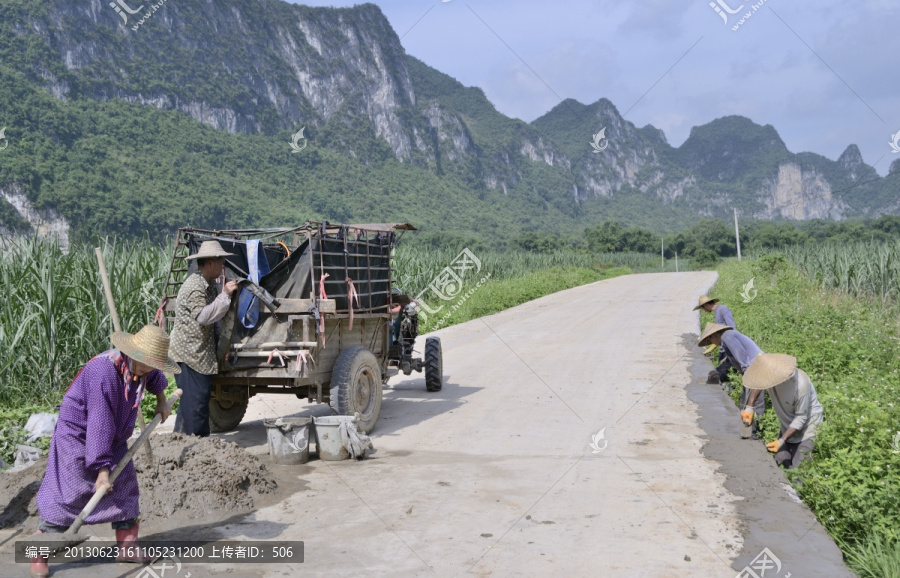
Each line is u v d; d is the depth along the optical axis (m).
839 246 29.09
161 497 5.36
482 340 17.47
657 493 5.77
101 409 4.21
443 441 7.86
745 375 6.64
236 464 5.89
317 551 4.62
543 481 6.21
